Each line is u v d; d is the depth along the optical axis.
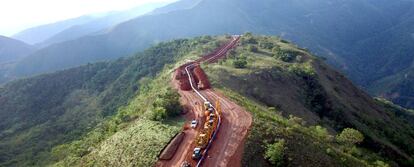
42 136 179.75
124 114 98.50
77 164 74.56
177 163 59.72
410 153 124.81
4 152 163.88
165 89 107.12
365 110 148.12
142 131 71.88
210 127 69.00
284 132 67.56
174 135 68.25
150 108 84.88
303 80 138.62
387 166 83.19
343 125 120.94
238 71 125.62
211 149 63.16
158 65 197.38
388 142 120.12
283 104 113.38
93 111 194.50
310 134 74.31
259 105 100.19
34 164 128.00
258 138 64.50
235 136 66.75
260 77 124.69
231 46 184.00
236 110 81.19
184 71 127.25
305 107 121.94
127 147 67.12
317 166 60.75
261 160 59.28
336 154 68.00
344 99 142.00
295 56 166.62
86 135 122.31
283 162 58.81
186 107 86.31
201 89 103.06
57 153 124.75
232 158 59.66
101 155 69.44
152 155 62.00
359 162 69.75
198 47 184.88
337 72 173.25
